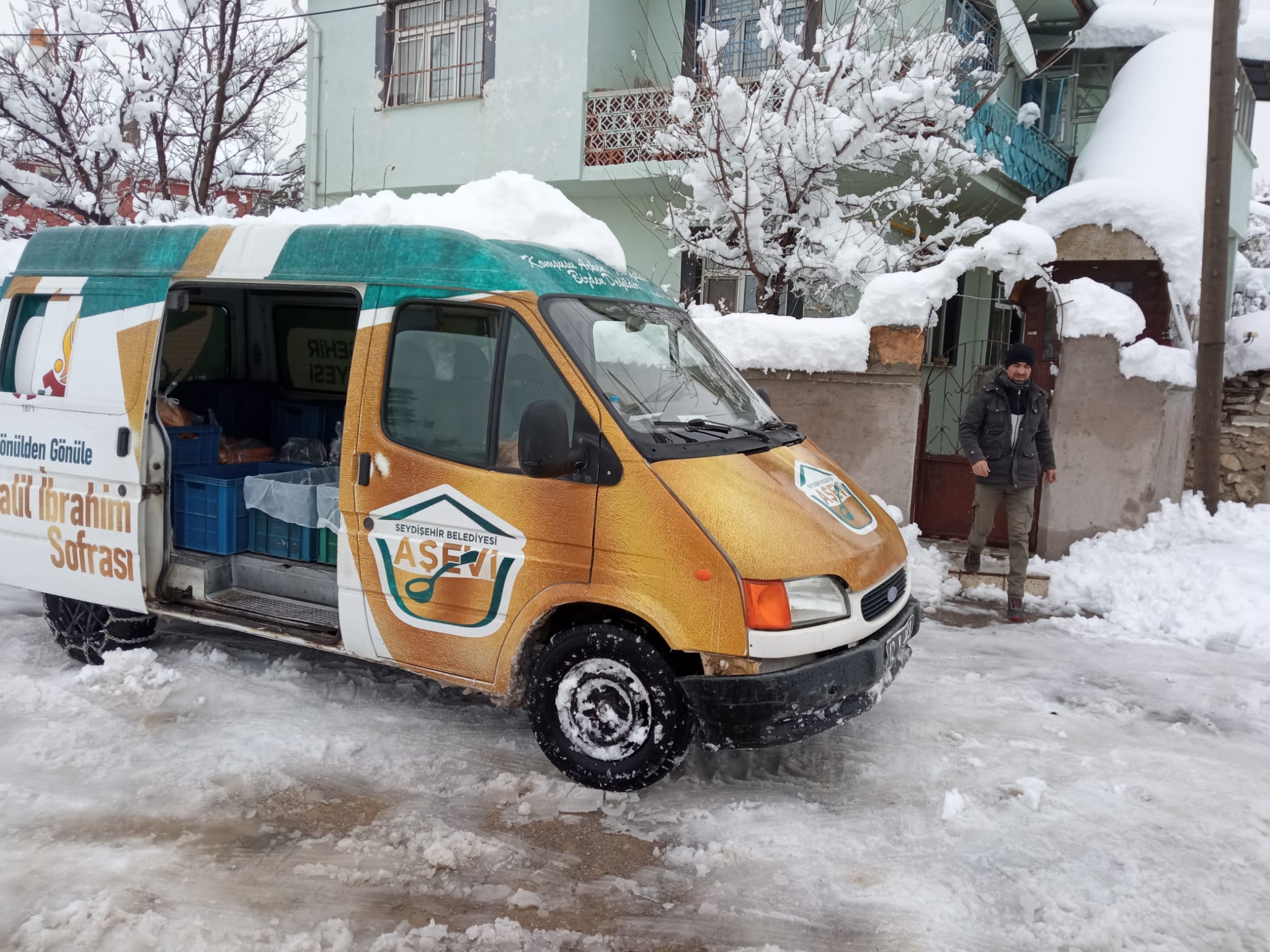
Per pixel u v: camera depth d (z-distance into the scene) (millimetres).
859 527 4477
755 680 3902
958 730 5086
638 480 4035
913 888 3629
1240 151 14789
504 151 14555
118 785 4270
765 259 10047
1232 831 4094
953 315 14312
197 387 6625
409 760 4570
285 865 3705
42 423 5555
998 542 8539
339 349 6605
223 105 14953
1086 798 4367
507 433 4289
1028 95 17125
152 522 5285
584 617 4426
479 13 14758
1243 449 10180
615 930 3373
